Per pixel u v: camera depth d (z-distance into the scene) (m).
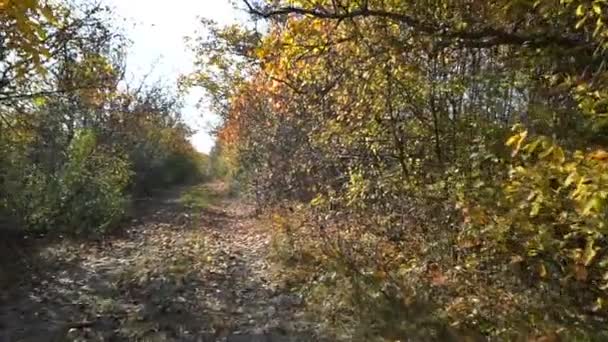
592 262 5.66
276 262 11.94
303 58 8.25
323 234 11.60
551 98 7.13
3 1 4.13
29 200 14.06
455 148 8.78
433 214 9.23
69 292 9.81
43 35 4.48
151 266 11.69
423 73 8.62
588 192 4.00
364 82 8.80
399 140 9.60
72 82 12.34
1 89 10.50
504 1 6.84
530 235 6.21
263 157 20.80
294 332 7.78
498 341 6.83
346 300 8.59
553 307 6.78
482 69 8.43
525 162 5.65
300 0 7.72
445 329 7.34
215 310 8.86
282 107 15.52
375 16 7.59
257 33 10.68
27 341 7.33
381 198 10.49
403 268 9.34
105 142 21.61
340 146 11.12
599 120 5.37
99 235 16.08
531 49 6.70
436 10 7.58
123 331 7.77
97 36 12.70
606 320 6.43
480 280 8.02
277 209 18.12
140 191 34.19
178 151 46.38
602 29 5.32
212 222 21.73
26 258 12.08
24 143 13.86
